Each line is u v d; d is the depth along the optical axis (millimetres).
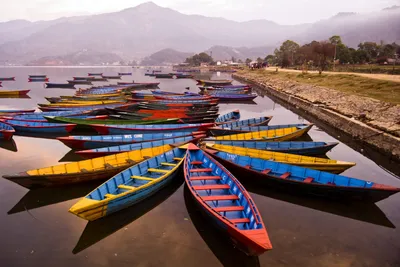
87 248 9625
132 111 27734
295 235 10211
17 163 17000
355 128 22609
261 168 14570
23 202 12477
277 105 40906
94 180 13469
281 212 11711
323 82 43188
